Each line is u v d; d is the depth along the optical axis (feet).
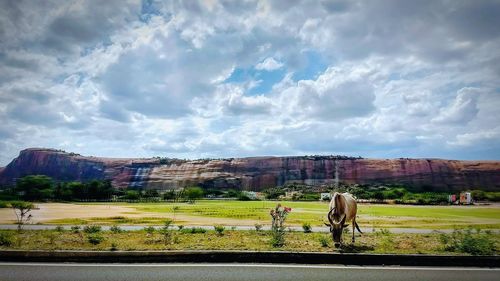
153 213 117.50
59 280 23.40
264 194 409.49
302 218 96.68
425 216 108.68
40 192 258.16
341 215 39.50
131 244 38.83
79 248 35.32
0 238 37.99
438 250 36.09
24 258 29.35
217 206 180.34
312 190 479.00
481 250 34.45
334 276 25.05
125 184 599.57
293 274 25.50
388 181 574.56
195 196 341.21
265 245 38.68
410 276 25.29
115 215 104.42
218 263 29.01
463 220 92.43
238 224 74.02
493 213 129.18
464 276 25.43
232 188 563.89
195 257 29.76
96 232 50.80
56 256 29.35
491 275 25.80
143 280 23.59
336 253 29.71
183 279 23.90
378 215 112.37
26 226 59.98
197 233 51.34
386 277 24.91
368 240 44.62
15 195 258.98
